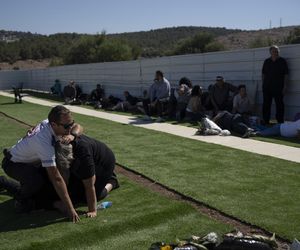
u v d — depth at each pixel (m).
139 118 14.90
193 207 5.55
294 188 6.21
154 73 19.09
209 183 6.57
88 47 63.28
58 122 5.11
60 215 5.47
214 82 15.09
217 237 4.36
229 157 8.28
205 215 5.29
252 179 6.73
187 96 13.89
